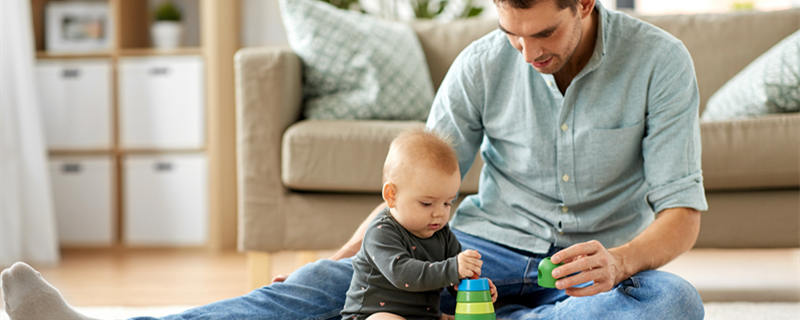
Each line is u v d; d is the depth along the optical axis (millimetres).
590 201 1383
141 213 3521
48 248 3215
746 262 2992
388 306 1241
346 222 2234
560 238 1393
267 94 2240
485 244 1437
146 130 3514
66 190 3523
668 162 1309
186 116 3506
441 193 1221
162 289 2596
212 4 3441
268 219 2242
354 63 2514
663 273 1229
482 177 1511
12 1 3180
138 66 3502
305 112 2486
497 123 1430
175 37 3678
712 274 2723
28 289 1157
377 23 2676
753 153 2119
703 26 2809
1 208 3150
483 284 1159
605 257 1139
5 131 3156
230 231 3529
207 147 3531
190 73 3492
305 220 2236
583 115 1354
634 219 1398
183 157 3512
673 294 1172
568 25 1146
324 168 2197
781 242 2162
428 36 2854
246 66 2248
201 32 3936
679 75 1312
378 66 2525
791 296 2281
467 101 1438
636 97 1334
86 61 3523
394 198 1249
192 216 3521
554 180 1395
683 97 1311
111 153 3553
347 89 2523
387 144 2201
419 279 1174
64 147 3518
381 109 2490
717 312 1941
